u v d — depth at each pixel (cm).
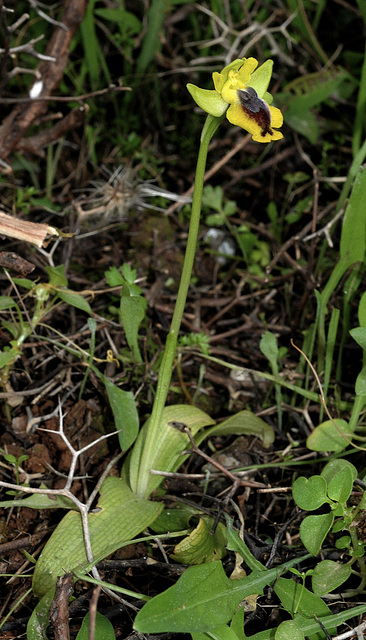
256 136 29
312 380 38
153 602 26
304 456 35
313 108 49
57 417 35
